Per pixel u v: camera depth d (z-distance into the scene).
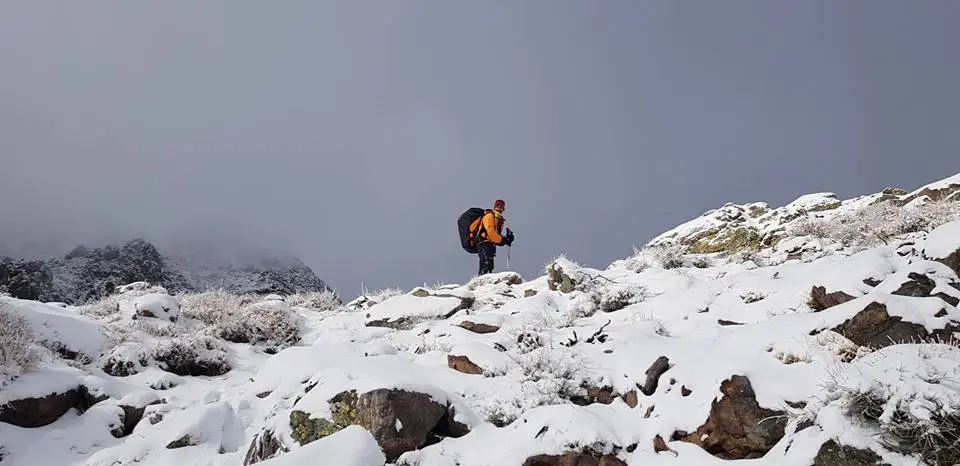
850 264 7.29
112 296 14.11
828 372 5.07
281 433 6.02
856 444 4.11
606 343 7.20
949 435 3.90
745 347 5.99
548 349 7.34
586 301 9.82
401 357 8.48
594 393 6.43
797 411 4.77
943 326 5.30
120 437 7.55
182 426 7.04
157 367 9.59
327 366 8.16
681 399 5.50
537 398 6.19
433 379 7.11
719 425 5.07
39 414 7.44
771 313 7.36
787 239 13.80
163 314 11.74
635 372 6.26
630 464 5.20
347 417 5.89
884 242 10.08
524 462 5.20
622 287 9.68
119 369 9.28
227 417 7.38
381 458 5.45
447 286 14.40
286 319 12.38
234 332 11.63
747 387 5.15
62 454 7.02
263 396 7.99
